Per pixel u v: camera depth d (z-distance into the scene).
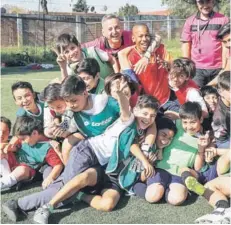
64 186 2.92
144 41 3.84
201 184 3.11
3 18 18.84
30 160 3.42
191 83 3.73
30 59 17.20
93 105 3.12
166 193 3.04
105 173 3.13
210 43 4.80
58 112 3.41
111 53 4.21
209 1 4.69
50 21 19.25
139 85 3.77
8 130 3.55
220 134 3.44
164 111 3.77
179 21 19.39
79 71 3.46
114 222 2.76
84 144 3.16
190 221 2.76
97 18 21.61
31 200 2.90
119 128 3.10
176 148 3.22
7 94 8.27
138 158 3.08
